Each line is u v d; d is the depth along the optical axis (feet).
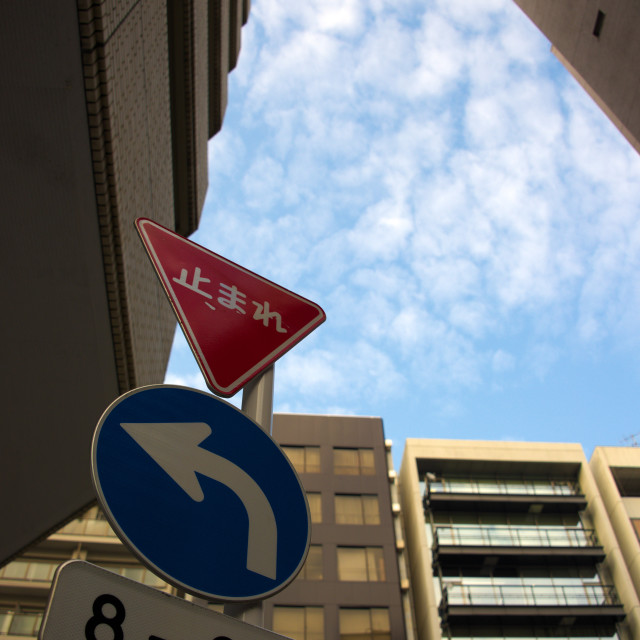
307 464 103.40
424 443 115.75
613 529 105.40
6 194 26.58
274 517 8.08
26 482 38.09
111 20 24.91
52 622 5.48
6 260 28.66
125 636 5.90
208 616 6.68
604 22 49.16
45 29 22.07
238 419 8.82
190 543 7.02
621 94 47.93
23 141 25.12
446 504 106.32
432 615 91.71
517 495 106.22
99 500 6.57
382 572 91.09
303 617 85.56
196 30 55.93
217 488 7.73
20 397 34.09
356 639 83.92
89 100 24.48
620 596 95.04
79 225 28.27
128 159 32.35
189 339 10.14
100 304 32.14
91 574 6.00
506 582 97.86
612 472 113.60
